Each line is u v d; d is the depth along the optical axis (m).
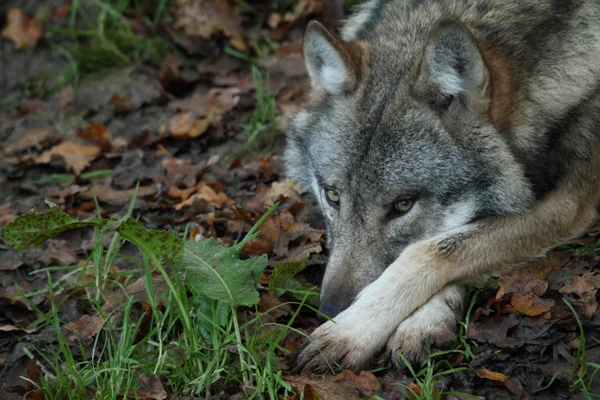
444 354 8.00
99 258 9.36
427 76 8.32
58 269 9.80
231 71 14.77
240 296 8.12
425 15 9.35
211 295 8.09
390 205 8.60
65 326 8.83
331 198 9.11
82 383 7.72
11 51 15.20
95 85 14.57
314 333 8.19
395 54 8.98
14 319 9.18
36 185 12.36
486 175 8.52
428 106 8.48
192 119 13.30
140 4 15.72
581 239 9.41
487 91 8.18
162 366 7.98
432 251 8.54
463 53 8.02
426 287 8.35
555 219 8.88
